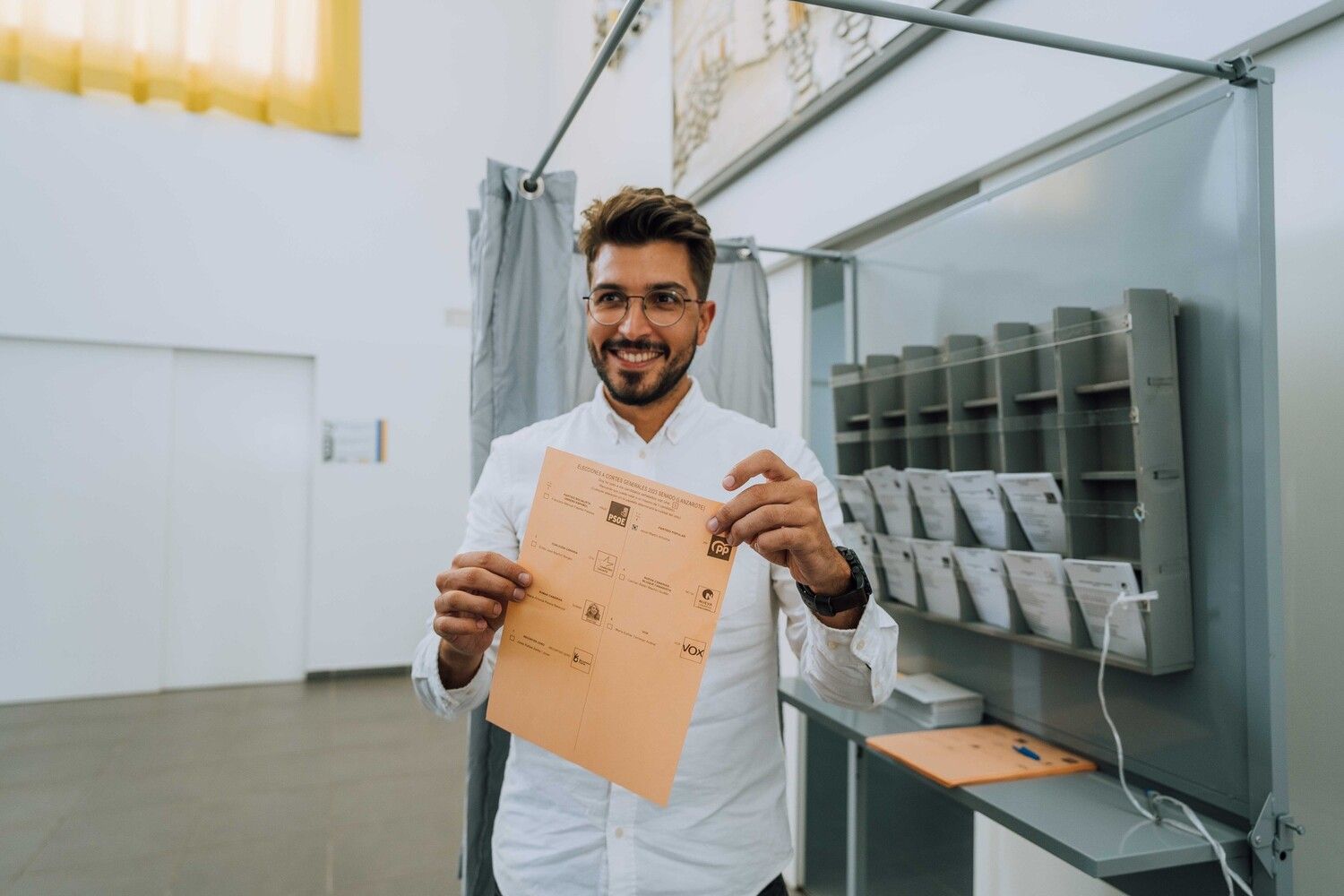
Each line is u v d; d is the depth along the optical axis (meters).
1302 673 1.18
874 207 2.00
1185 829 1.02
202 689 4.58
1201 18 1.22
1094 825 1.04
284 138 4.73
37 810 2.86
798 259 2.39
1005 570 1.36
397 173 4.98
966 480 1.42
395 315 4.95
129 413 4.43
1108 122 1.41
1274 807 0.97
